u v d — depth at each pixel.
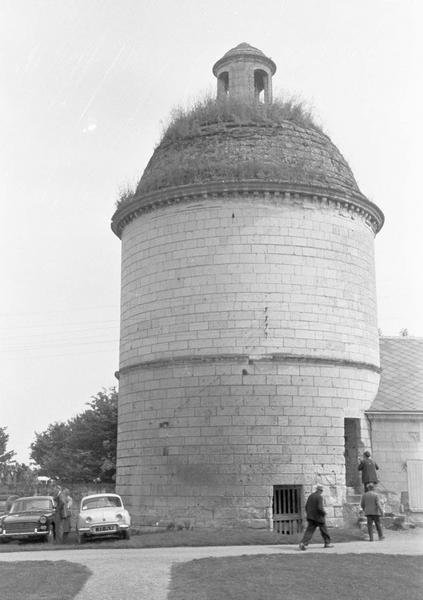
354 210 27.12
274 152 27.05
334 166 28.02
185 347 25.12
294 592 13.02
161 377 25.50
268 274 25.12
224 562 15.94
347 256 26.55
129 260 28.08
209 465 24.03
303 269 25.44
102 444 48.16
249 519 23.44
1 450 69.19
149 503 24.83
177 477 24.39
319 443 24.42
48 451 68.75
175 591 13.24
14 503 25.14
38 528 23.59
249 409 24.20
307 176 26.27
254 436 24.03
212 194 25.73
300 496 24.09
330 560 16.11
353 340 26.02
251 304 24.88
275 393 24.38
